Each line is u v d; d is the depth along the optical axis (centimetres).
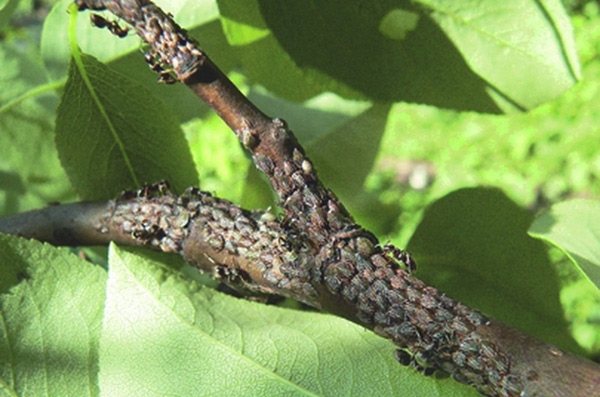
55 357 20
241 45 24
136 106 22
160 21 19
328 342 20
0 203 29
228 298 20
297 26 23
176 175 23
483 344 18
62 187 30
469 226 23
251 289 20
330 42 23
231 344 20
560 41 22
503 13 22
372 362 19
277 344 20
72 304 20
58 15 25
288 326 20
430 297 19
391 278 19
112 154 22
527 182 92
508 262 23
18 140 29
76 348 20
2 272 20
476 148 98
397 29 22
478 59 22
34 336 20
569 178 91
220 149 82
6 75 29
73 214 22
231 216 20
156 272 20
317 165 27
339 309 19
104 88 22
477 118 101
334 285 19
